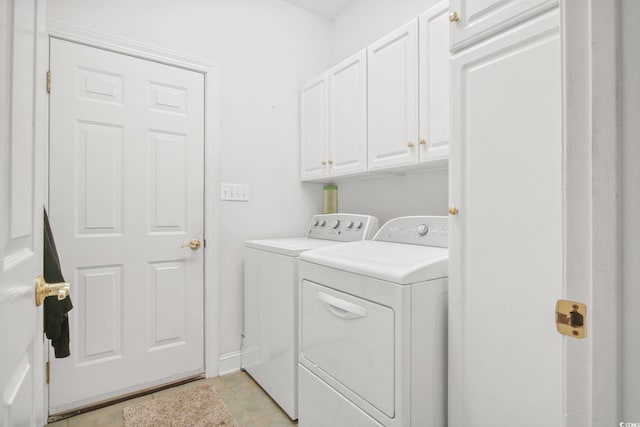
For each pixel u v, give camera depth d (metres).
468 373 0.99
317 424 1.33
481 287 0.96
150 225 1.87
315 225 2.30
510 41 0.88
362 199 2.33
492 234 0.93
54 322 1.05
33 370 0.64
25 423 0.59
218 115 2.09
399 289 0.98
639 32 0.38
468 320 1.00
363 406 1.10
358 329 1.12
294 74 2.45
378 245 1.54
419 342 1.01
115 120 1.76
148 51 1.85
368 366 1.08
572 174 0.44
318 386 1.32
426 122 1.53
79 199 1.67
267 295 1.81
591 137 0.41
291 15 2.44
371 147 1.83
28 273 0.59
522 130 0.86
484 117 0.95
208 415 1.63
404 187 2.03
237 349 2.16
